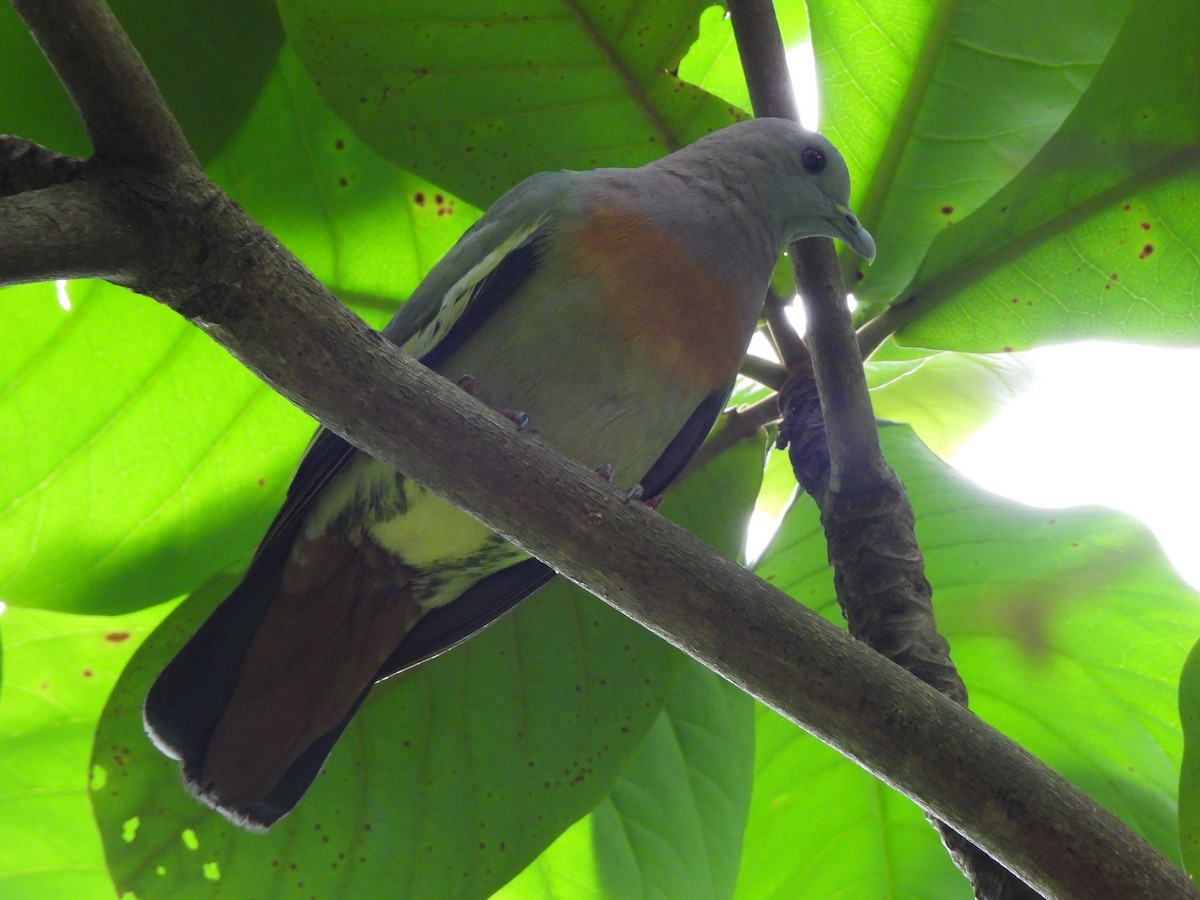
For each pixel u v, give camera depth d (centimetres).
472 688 586
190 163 329
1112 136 540
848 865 611
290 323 344
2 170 322
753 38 510
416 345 550
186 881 556
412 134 560
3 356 563
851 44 597
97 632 636
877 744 348
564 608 592
